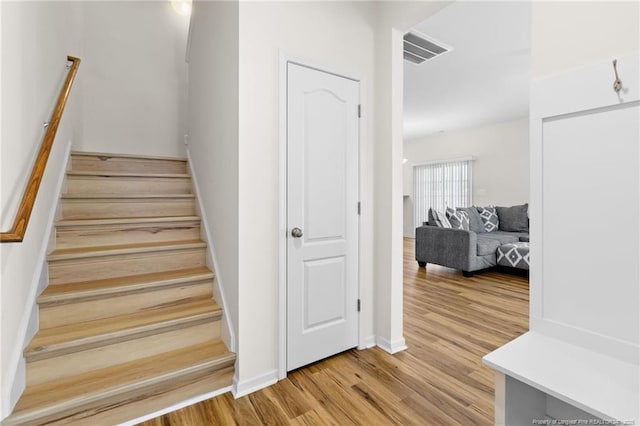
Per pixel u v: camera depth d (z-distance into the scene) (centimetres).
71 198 238
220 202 211
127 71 380
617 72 96
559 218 110
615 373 90
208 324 198
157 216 273
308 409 165
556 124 110
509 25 296
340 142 218
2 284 132
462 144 740
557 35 110
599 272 101
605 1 99
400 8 216
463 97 496
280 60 190
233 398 174
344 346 223
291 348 198
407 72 401
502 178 666
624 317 96
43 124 190
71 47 291
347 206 223
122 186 278
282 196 192
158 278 206
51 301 169
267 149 187
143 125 389
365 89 229
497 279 432
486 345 236
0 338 130
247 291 181
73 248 215
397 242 229
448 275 455
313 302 207
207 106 248
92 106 360
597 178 101
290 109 195
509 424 97
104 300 185
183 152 413
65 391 147
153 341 180
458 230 450
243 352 180
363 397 175
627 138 95
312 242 206
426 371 201
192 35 317
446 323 276
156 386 160
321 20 208
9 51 141
